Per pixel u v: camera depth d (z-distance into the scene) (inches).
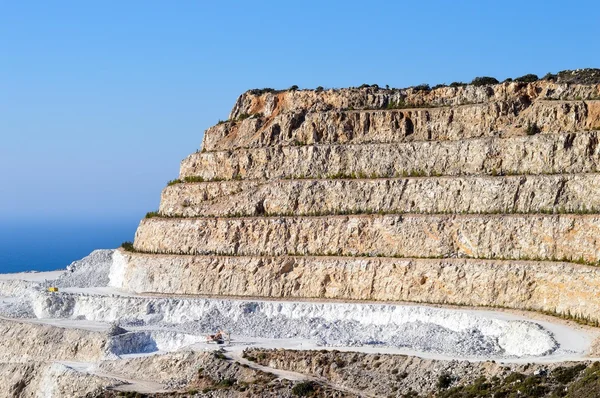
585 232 5659.5
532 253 5861.2
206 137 7824.8
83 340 6437.0
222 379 5344.5
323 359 5260.8
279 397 4950.8
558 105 6299.2
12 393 6363.2
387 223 6432.1
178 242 7209.6
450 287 6008.9
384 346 5433.1
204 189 7362.2
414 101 7047.2
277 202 6968.5
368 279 6343.5
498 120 6550.2
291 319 6225.4
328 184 6811.0
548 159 6122.1
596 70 6668.3
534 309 5659.5
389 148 6776.6
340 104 7283.5
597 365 4261.8
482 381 4539.9
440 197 6368.1
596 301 5349.4
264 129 7440.9
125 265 7440.9
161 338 6294.3
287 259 6663.4
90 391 5713.6
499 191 6141.7
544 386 4266.7
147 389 5502.0
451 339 5403.5
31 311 7386.8
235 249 6948.8
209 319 6422.2
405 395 4729.3
